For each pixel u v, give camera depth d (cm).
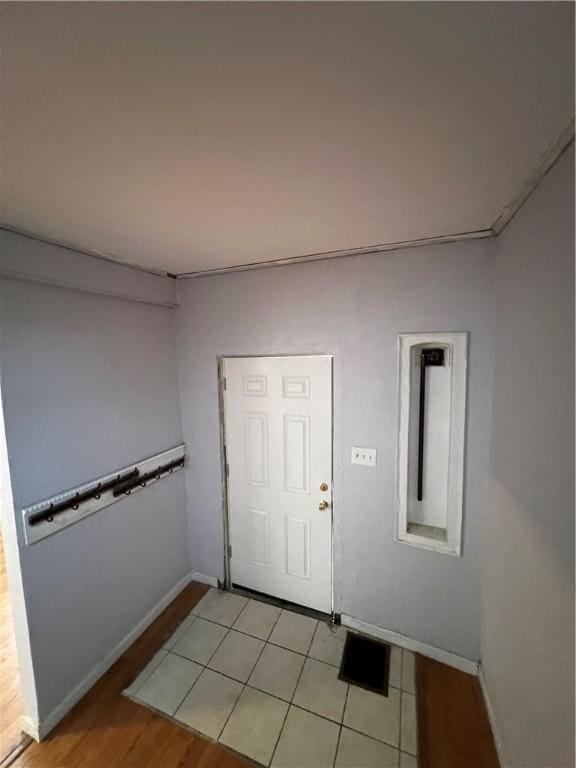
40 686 162
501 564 151
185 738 161
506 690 142
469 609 186
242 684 186
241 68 66
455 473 180
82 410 183
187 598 251
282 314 216
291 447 226
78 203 124
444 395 195
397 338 187
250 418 237
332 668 193
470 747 154
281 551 240
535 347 117
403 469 193
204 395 248
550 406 105
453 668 191
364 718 167
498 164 103
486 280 166
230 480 251
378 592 209
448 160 101
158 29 57
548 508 106
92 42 60
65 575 174
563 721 96
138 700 179
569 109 79
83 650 183
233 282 228
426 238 167
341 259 196
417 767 147
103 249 175
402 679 186
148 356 227
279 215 138
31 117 78
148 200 123
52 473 168
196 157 97
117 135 86
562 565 97
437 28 58
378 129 86
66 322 174
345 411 205
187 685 186
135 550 218
